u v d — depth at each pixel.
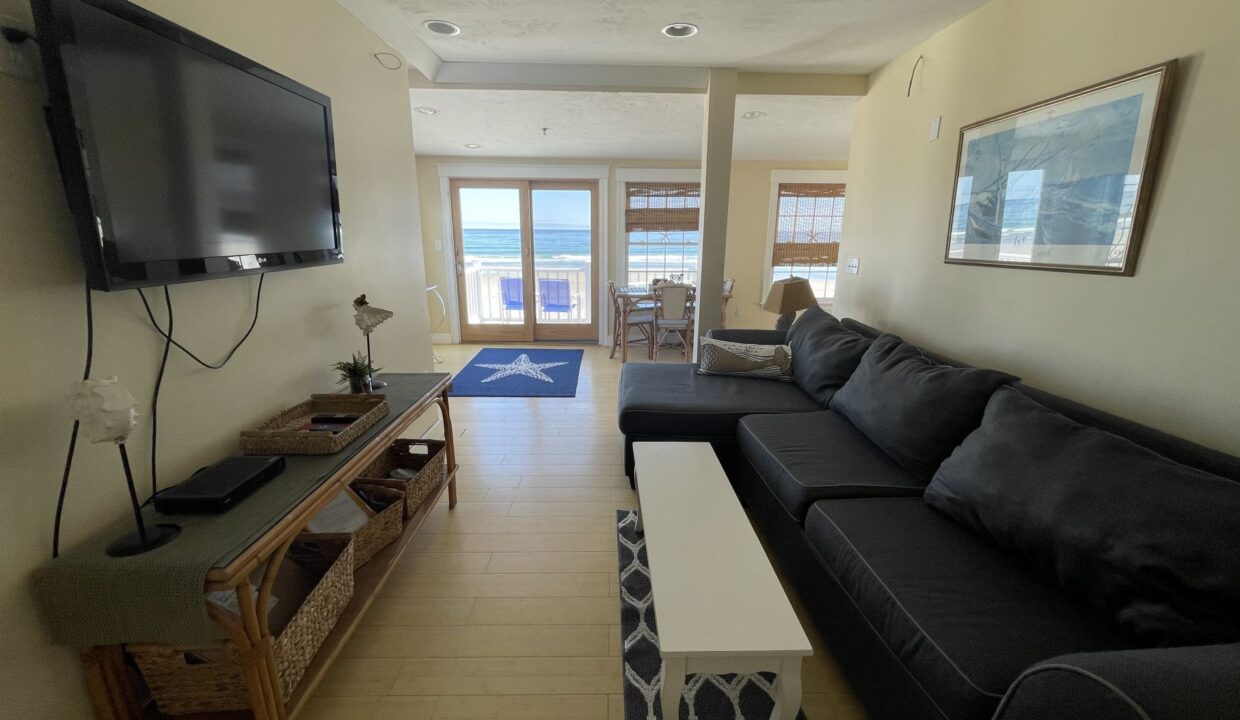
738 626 1.14
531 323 6.42
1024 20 1.95
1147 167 1.46
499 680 1.51
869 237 3.27
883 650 1.25
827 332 2.85
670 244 6.22
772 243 6.17
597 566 2.04
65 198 1.09
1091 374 1.68
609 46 2.79
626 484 2.72
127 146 1.11
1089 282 1.67
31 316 1.04
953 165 2.40
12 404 1.01
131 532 1.12
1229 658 0.73
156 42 1.18
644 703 1.43
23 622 1.04
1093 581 1.10
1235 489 1.01
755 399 2.64
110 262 1.07
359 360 2.05
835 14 2.33
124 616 1.01
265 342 1.75
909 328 2.79
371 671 1.54
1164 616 0.97
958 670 1.00
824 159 5.89
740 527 1.53
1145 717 0.67
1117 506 1.11
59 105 0.98
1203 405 1.35
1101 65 1.62
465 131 4.48
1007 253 2.04
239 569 1.01
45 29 0.95
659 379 2.99
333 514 1.74
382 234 2.62
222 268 1.41
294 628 1.26
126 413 0.99
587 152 5.52
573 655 1.61
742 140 4.86
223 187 1.40
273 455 1.48
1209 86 1.30
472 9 2.34
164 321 1.34
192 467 1.45
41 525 1.06
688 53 2.89
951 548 1.37
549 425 3.61
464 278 6.30
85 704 1.15
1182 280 1.39
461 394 4.32
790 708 1.15
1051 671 0.81
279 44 1.80
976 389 1.70
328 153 1.94
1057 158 1.78
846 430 2.21
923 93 2.66
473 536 2.24
